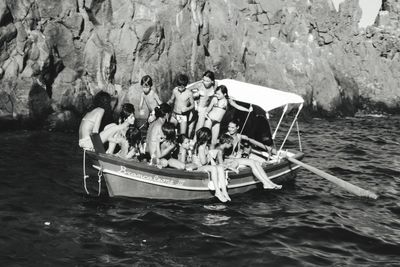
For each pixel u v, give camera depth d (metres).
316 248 8.00
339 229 8.91
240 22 28.86
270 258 7.43
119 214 8.89
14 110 17.14
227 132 11.72
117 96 21.11
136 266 6.89
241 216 9.38
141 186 9.59
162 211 9.21
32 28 18.78
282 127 23.73
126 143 10.01
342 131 23.70
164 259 7.19
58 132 17.05
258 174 10.91
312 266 7.23
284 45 29.23
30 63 18.00
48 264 6.78
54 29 19.50
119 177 9.38
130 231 8.15
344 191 12.02
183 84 10.77
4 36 17.41
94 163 9.43
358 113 32.66
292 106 27.22
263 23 31.42
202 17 25.77
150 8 22.69
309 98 28.19
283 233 8.59
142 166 9.29
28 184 10.46
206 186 10.23
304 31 31.59
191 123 11.46
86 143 9.75
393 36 37.38
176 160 10.02
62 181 10.89
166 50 23.44
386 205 10.92
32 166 11.98
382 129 25.25
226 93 10.80
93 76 20.78
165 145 9.73
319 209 10.27
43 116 17.75
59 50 19.89
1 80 17.27
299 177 13.32
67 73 19.61
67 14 20.06
